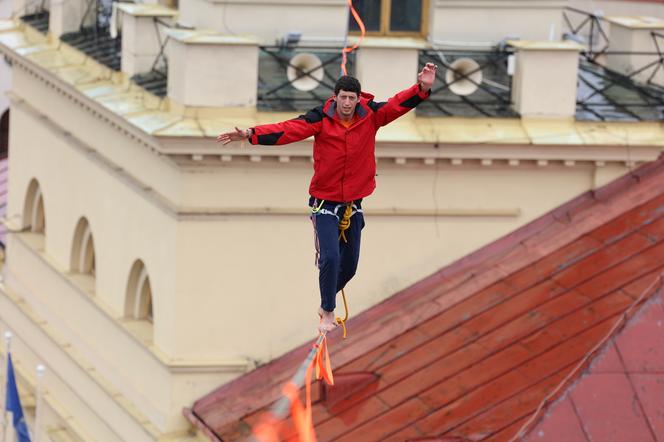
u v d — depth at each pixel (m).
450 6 81.12
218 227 75.69
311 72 75.81
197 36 73.94
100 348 85.06
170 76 75.00
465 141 75.25
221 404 76.50
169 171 75.56
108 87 80.56
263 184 75.25
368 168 52.06
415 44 74.81
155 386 78.88
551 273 75.69
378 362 74.75
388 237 77.44
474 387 70.81
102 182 83.12
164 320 77.50
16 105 93.69
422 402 71.19
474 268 77.56
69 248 88.38
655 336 66.56
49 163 90.31
